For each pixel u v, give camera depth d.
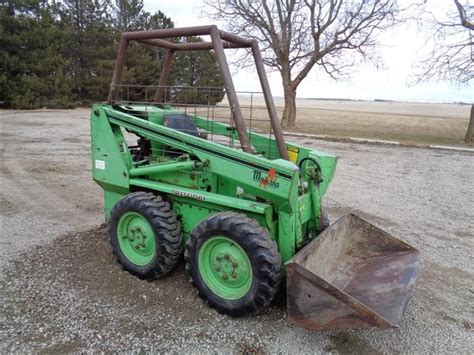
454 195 7.71
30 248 4.41
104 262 4.07
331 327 2.71
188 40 14.62
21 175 8.03
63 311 3.23
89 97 29.55
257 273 3.00
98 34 28.67
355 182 8.53
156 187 3.70
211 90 4.11
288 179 3.01
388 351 2.94
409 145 14.67
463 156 12.64
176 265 3.89
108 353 2.77
